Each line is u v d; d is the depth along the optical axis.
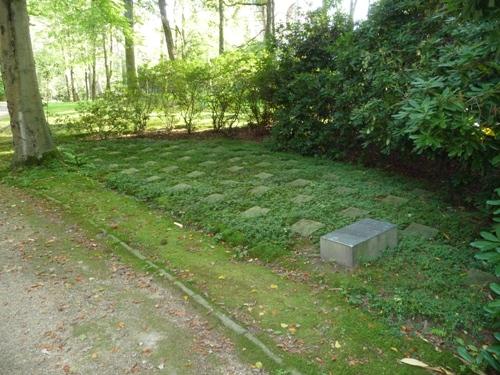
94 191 5.72
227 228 4.18
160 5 15.62
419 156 5.77
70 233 4.36
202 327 2.69
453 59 4.10
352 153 6.98
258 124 9.90
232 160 7.18
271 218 4.28
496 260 2.10
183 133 10.44
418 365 2.24
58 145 8.77
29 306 3.01
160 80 9.90
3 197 5.64
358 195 4.94
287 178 5.80
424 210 4.41
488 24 2.88
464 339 2.45
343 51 6.34
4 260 3.77
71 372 2.31
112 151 8.27
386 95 5.11
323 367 2.26
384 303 2.79
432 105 3.04
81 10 11.80
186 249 3.89
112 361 2.39
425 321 2.63
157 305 2.97
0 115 17.41
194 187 5.50
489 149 3.49
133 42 14.02
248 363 2.34
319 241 3.77
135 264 3.62
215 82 9.71
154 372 2.30
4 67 6.70
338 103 6.45
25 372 2.31
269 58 8.85
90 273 3.49
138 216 4.75
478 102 3.02
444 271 3.17
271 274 3.36
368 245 3.39
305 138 7.70
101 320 2.81
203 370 2.30
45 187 5.90
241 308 2.87
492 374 2.17
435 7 5.16
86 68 30.06
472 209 4.48
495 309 2.20
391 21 5.77
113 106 9.85
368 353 2.36
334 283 3.12
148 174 6.35
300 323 2.67
